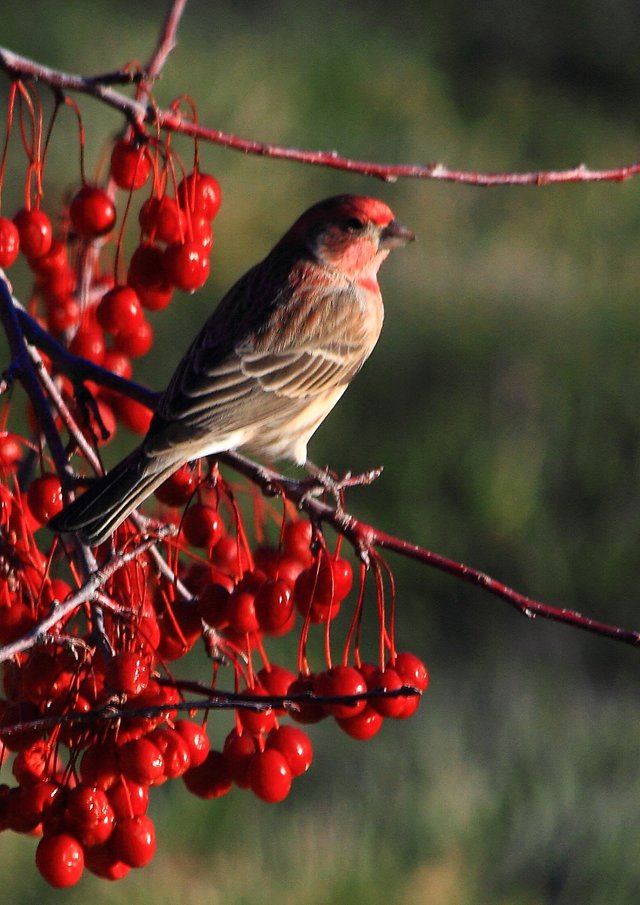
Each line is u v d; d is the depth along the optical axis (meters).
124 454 14.20
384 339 16.27
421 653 14.03
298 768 5.96
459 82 22.84
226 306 8.08
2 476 6.68
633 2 24.84
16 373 6.40
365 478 6.49
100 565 6.16
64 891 10.59
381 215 8.31
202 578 6.52
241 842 11.29
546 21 24.16
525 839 11.68
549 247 18.73
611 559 14.91
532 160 21.27
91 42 20.16
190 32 21.28
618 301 17.47
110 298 6.97
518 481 15.26
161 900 10.58
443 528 14.89
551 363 16.33
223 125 18.72
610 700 13.81
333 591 6.00
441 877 11.26
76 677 5.53
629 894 11.23
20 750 5.66
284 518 6.46
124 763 5.52
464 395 15.93
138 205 15.03
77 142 16.77
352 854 11.19
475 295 17.23
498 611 14.50
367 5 23.69
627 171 6.83
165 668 5.78
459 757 12.62
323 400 8.11
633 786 12.33
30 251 7.03
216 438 6.95
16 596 6.00
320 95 20.55
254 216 17.45
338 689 5.79
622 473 15.56
